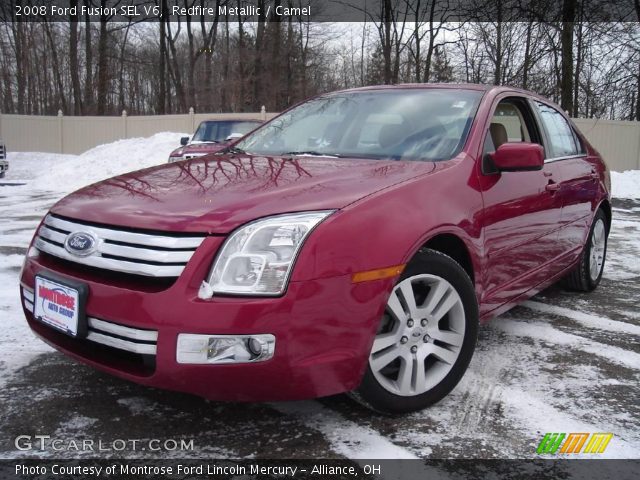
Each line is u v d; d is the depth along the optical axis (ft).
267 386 7.68
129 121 77.51
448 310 9.47
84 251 8.30
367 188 8.86
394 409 8.98
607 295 16.89
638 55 57.52
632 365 11.57
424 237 8.82
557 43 57.06
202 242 7.68
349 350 8.02
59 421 8.87
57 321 8.52
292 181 9.17
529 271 12.42
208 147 32.86
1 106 139.64
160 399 9.62
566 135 15.60
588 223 15.69
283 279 7.59
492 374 11.00
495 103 12.19
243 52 114.21
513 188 11.30
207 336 7.41
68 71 144.36
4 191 44.83
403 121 11.86
